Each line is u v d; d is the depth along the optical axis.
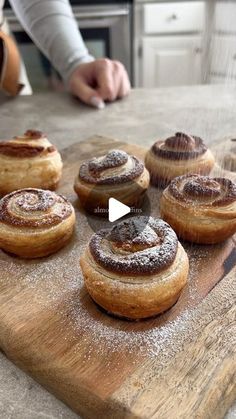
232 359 0.24
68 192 0.41
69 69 0.63
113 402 0.22
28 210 0.33
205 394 0.22
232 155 0.40
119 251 0.28
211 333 0.26
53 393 0.24
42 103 0.61
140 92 0.64
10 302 0.29
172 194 0.34
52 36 0.63
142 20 0.79
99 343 0.26
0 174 0.39
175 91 0.63
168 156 0.39
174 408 0.22
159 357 0.25
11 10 0.77
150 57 0.82
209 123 0.44
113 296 0.26
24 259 0.33
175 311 0.28
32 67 0.83
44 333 0.26
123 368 0.24
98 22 0.80
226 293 0.29
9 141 0.41
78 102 0.61
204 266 0.32
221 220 0.32
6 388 0.24
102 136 0.50
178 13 0.71
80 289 0.30
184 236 0.34
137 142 0.50
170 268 0.27
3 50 0.56
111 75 0.60
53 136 0.52
